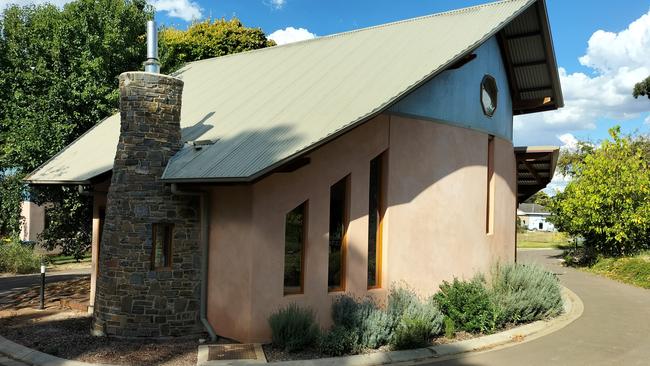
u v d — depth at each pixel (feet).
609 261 74.49
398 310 33.94
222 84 47.16
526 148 51.67
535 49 48.47
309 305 32.78
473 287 37.27
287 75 43.09
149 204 32.86
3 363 28.35
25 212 93.66
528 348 32.17
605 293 53.88
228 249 32.37
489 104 46.83
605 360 29.76
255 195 30.76
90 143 47.47
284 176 31.94
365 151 35.58
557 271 76.84
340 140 34.37
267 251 31.27
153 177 33.12
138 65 56.13
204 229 33.81
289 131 31.71
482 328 34.86
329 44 48.19
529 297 39.78
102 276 33.60
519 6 42.50
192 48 99.04
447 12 46.73
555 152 51.08
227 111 39.58
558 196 91.04
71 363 27.25
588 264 81.76
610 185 77.00
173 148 34.47
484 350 31.78
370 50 42.86
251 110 37.91
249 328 30.66
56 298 46.42
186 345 30.86
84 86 52.01
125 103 33.58
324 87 37.37
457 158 41.86
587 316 42.04
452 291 36.63
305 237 32.81
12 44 51.60
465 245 42.27
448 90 41.37
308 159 30.63
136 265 32.53
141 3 57.00
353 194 34.88
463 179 42.32
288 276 32.65
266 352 29.22
